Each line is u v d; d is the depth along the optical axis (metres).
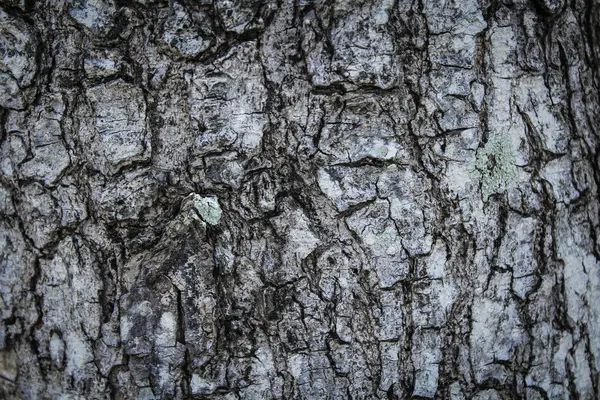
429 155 0.59
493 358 0.60
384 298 0.59
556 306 0.61
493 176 0.60
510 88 0.60
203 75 0.58
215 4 0.57
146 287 0.59
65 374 0.60
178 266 0.59
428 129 0.59
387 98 0.58
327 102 0.58
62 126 0.59
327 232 0.59
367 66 0.58
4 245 0.60
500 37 0.60
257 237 0.59
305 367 0.59
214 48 0.58
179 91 0.58
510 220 0.60
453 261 0.60
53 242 0.59
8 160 0.59
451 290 0.60
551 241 0.61
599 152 0.63
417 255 0.59
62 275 0.59
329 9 0.58
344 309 0.59
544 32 0.61
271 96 0.58
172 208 0.59
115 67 0.58
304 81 0.58
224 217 0.59
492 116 0.60
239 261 0.59
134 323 0.59
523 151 0.60
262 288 0.59
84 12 0.58
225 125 0.58
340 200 0.58
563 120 0.61
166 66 0.58
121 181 0.58
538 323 0.61
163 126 0.58
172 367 0.59
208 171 0.58
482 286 0.60
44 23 0.58
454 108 0.59
